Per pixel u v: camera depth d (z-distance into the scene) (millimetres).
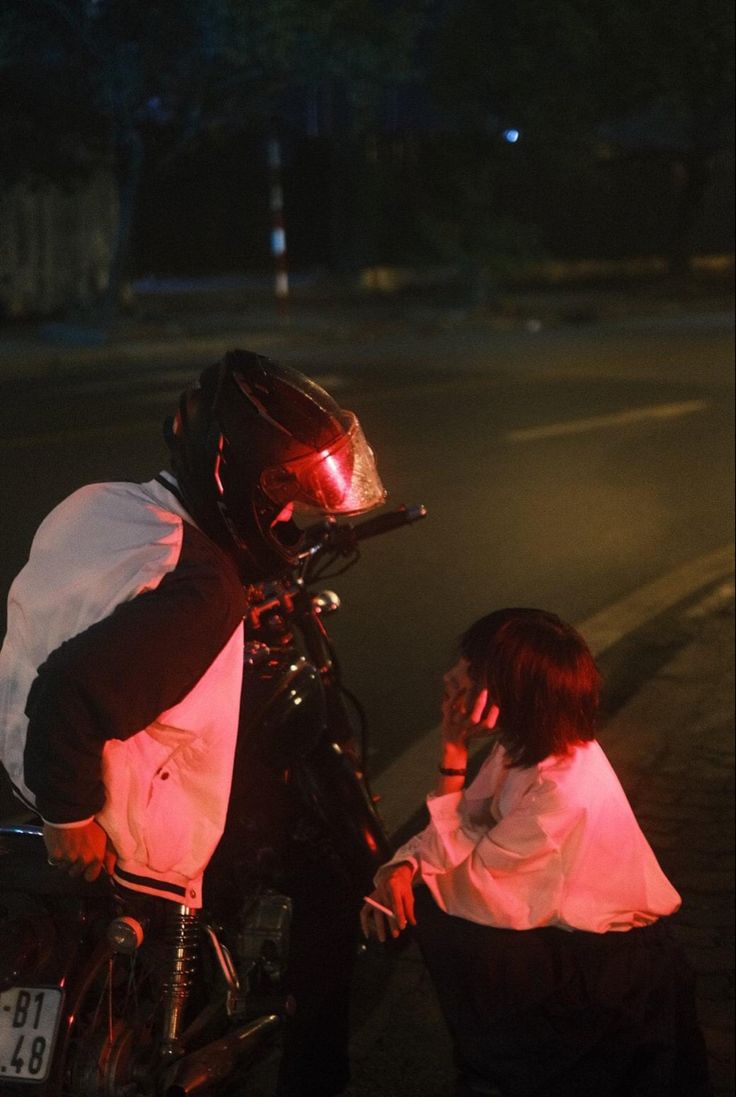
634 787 4875
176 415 2570
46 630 2354
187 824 2426
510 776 2621
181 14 6082
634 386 14820
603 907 2592
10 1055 2432
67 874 2416
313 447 2498
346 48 10000
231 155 22609
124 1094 2512
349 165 23594
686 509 9297
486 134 19047
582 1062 2611
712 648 6383
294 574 3125
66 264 13617
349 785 3145
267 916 2846
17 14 4922
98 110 6762
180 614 2268
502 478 10102
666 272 22953
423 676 6090
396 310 21531
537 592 7379
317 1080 3072
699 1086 2738
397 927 2676
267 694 2932
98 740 2213
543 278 24125
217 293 21562
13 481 3527
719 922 4016
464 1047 2658
